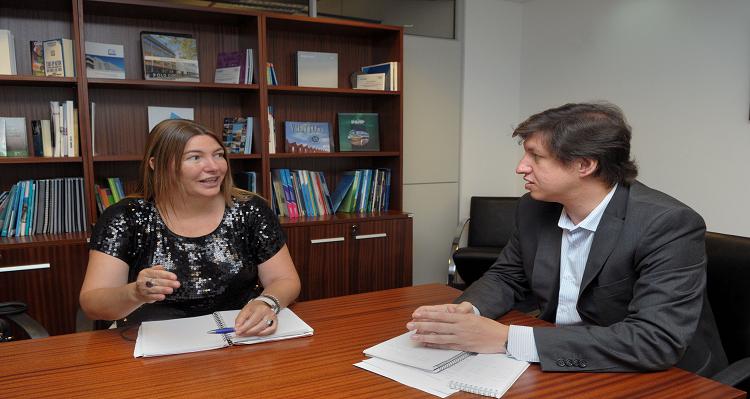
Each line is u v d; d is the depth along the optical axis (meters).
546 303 1.44
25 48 2.66
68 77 2.54
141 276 1.23
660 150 3.35
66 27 2.74
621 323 1.16
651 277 1.18
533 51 4.19
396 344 1.21
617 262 1.26
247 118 3.03
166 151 1.53
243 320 1.28
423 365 1.09
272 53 3.25
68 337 1.28
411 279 3.30
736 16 2.91
